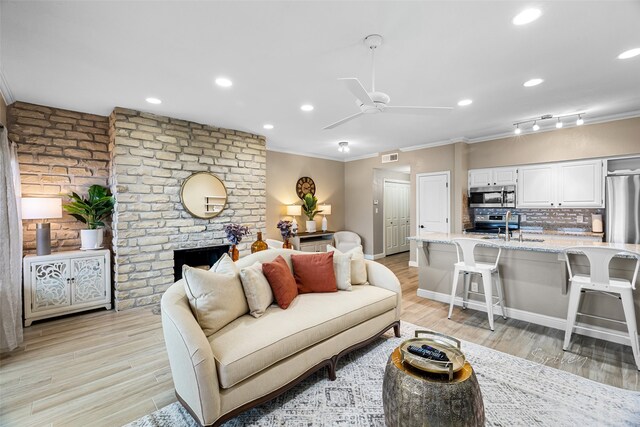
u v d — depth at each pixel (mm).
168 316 1799
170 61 2510
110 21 1966
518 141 5008
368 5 1828
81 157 3826
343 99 3396
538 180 4875
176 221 4090
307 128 4652
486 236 4230
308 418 1838
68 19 1934
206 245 4379
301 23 2004
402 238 8398
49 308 3293
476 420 1418
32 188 3520
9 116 3371
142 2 1777
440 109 2408
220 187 4504
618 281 2641
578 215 4766
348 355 2604
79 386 2162
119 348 2717
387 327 2799
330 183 7328
